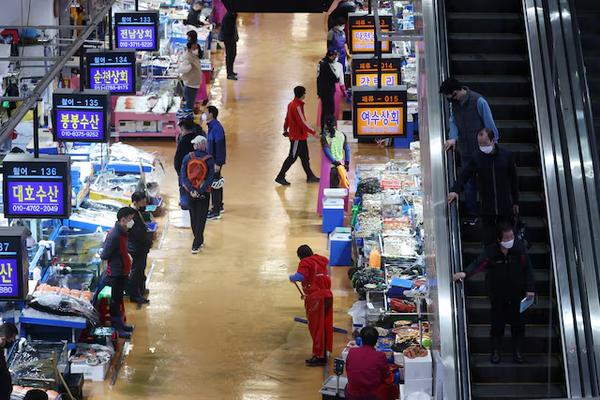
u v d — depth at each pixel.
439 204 15.73
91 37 32.16
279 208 26.30
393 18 23.14
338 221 24.53
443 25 18.17
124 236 19.62
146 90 31.59
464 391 14.23
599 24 16.38
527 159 16.92
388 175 24.95
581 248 14.35
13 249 15.68
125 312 20.97
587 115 15.38
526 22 17.70
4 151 22.84
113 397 18.06
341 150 24.98
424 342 17.78
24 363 17.72
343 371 18.23
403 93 21.34
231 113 33.28
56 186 17.84
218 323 20.72
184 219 24.98
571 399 7.87
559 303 14.48
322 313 19.05
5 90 24.73
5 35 26.84
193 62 30.98
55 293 18.84
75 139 21.56
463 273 14.91
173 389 18.38
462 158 16.16
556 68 16.47
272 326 20.66
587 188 14.74
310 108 34.00
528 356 15.26
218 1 41.50
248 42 42.06
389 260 20.98
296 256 23.62
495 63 18.05
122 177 25.16
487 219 15.34
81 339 19.22
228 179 28.00
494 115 17.50
